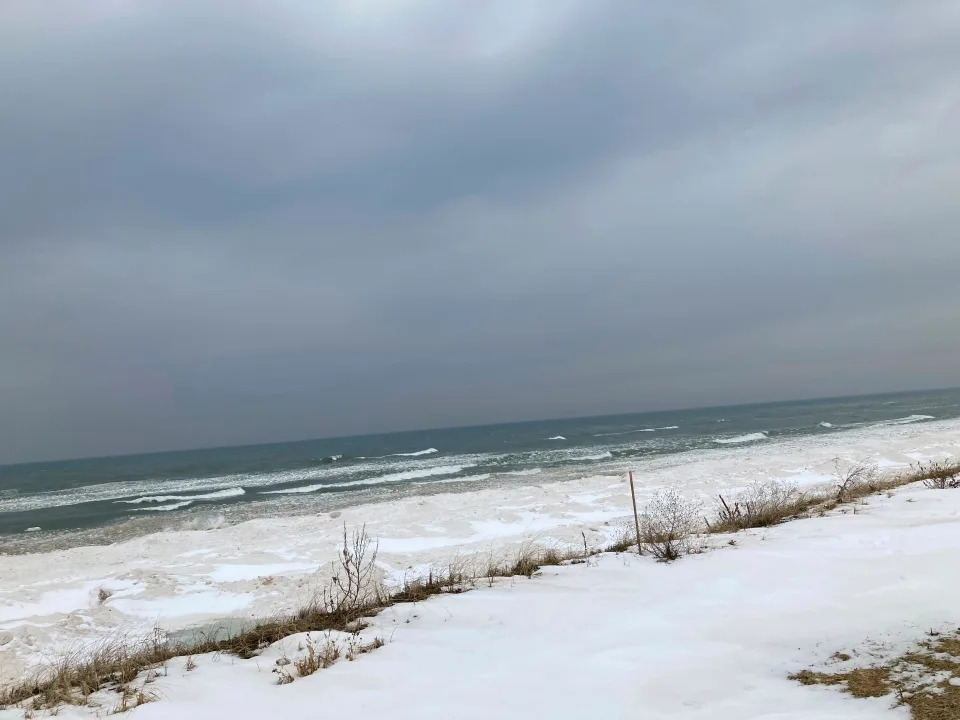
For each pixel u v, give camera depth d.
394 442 107.12
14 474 74.62
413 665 4.17
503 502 20.48
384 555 13.27
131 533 22.62
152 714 3.73
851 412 81.38
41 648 8.49
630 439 60.25
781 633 4.00
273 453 92.31
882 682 3.23
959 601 4.10
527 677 3.76
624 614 4.79
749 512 9.44
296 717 3.54
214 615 10.05
